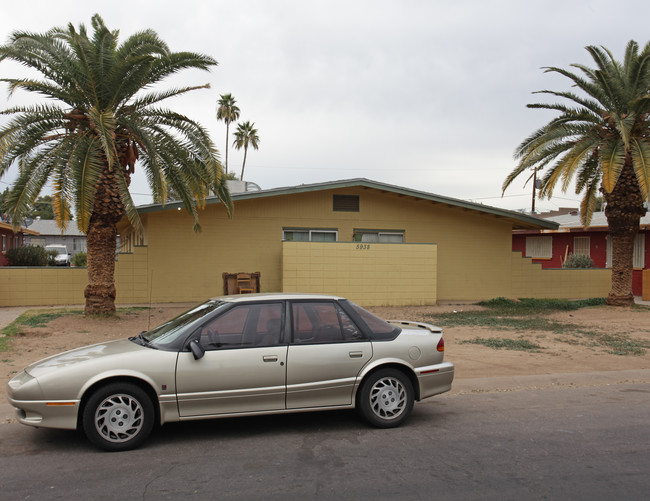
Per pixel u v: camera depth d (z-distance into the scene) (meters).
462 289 20.67
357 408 6.34
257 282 17.44
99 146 12.80
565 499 4.30
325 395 5.98
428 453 5.39
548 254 28.77
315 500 4.29
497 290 20.95
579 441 5.76
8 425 6.36
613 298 18.03
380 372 6.17
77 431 6.14
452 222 20.66
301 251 17.72
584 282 21.98
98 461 5.18
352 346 6.09
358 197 19.92
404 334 6.41
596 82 17.00
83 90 13.16
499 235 20.98
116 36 14.96
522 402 7.48
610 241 25.33
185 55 13.25
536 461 5.15
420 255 18.55
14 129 12.05
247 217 18.89
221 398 5.64
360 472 4.88
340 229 19.75
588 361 10.02
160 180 12.95
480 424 6.41
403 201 20.28
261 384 5.73
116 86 13.12
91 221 13.66
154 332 6.29
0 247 30.34
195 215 14.95
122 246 27.91
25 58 12.41
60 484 4.63
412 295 18.52
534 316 16.12
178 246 18.23
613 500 4.28
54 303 17.20
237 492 4.45
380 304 18.27
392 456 5.30
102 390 5.39
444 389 6.48
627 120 15.42
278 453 5.40
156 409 5.60
